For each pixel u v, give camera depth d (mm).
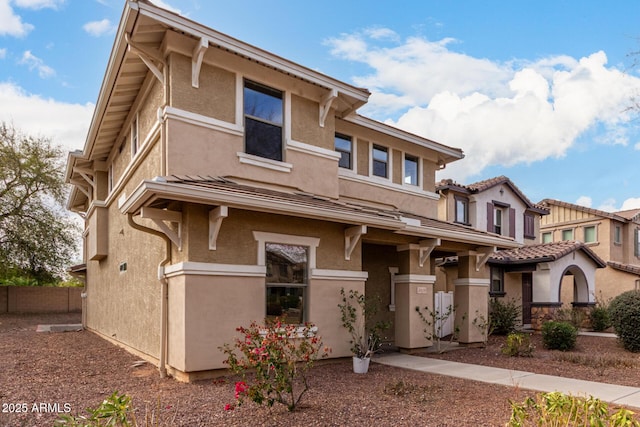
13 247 26922
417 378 8555
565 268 19875
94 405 6344
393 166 14203
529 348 11688
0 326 19234
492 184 22922
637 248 30656
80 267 19141
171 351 8375
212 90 9273
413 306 12008
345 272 10297
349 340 10234
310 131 10875
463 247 13531
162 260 9094
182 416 5762
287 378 6062
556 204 31312
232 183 8742
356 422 5621
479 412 6176
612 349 13609
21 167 27125
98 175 15539
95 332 16312
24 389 7254
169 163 8500
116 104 11547
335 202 10461
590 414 4312
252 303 8672
